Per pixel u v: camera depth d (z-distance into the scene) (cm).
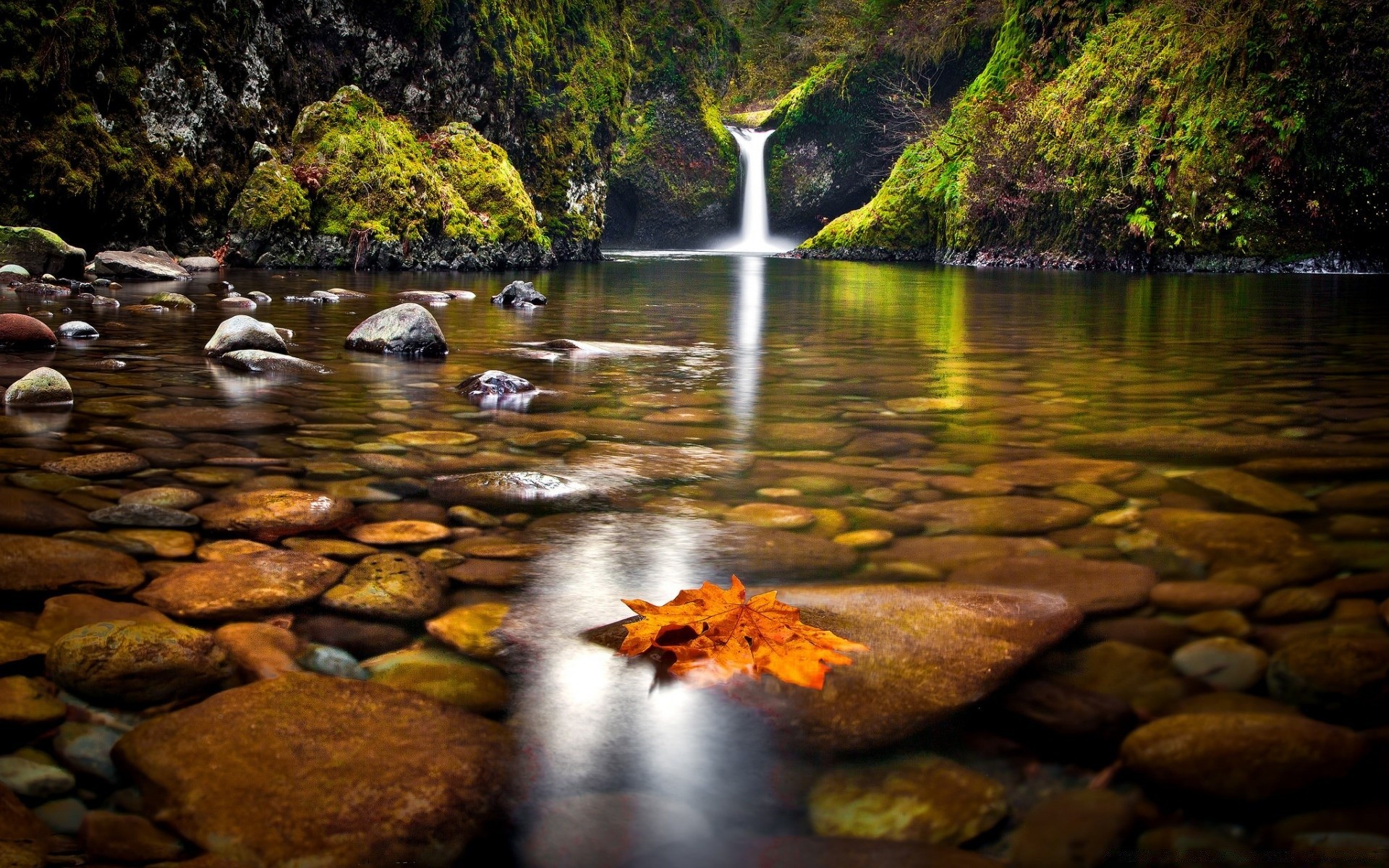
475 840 95
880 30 2628
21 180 962
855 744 113
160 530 187
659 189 2709
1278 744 108
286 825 96
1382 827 95
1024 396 364
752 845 95
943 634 143
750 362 464
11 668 128
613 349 514
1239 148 1465
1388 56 1355
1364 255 1423
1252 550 180
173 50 1112
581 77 1794
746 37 3080
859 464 256
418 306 482
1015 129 1836
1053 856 92
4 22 948
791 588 163
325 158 1243
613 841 95
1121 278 1325
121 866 90
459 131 1457
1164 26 1606
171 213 1120
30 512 193
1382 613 147
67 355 429
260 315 641
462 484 228
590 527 198
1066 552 182
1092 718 118
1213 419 317
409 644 140
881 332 620
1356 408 336
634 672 132
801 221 2828
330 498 213
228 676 129
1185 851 93
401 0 1375
